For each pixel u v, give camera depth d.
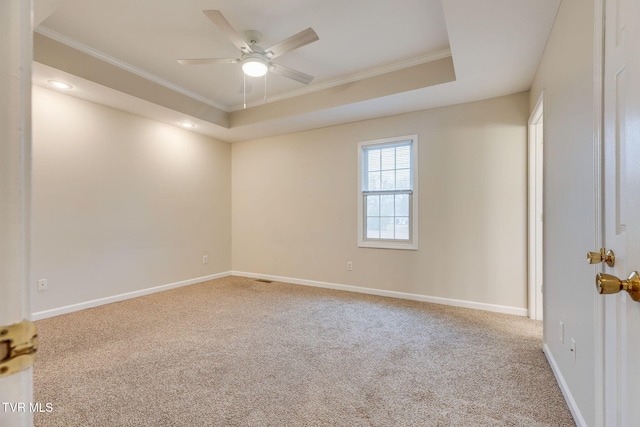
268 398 1.73
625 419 0.80
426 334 2.64
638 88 0.70
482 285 3.31
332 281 4.27
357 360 2.17
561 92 1.79
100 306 3.40
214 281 4.71
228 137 4.86
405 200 3.80
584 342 1.41
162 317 3.06
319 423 1.52
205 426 1.50
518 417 1.56
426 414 1.59
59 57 2.64
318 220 4.39
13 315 0.38
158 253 4.06
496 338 2.54
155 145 4.03
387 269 3.87
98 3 2.22
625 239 0.83
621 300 0.84
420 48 2.81
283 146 4.69
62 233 3.13
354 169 4.10
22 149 0.39
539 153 3.01
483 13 1.91
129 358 2.19
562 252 1.77
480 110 3.31
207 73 3.31
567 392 1.65
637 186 0.71
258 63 2.52
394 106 3.50
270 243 4.82
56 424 1.50
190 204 4.50
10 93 0.38
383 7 2.25
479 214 3.32
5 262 0.38
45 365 2.08
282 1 2.20
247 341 2.49
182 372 2.00
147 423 1.52
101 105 3.45
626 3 0.79
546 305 2.19
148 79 3.35
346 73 3.30
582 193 1.44
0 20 0.38
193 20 2.42
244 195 5.08
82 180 3.29
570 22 1.63
